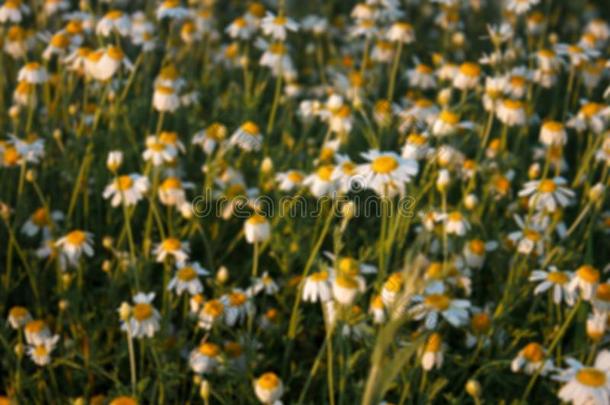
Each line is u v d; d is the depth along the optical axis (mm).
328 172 917
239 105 1077
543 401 884
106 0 1120
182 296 935
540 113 1172
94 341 900
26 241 975
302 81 1236
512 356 897
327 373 882
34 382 889
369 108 1075
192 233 951
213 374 878
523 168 1046
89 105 1048
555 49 1060
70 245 921
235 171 989
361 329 868
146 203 998
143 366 901
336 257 850
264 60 1086
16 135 1003
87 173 977
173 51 1156
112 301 921
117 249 943
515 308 938
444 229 899
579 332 892
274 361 905
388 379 783
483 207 975
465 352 911
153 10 1211
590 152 992
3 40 1087
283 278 946
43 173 999
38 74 997
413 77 1099
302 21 1309
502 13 1301
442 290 869
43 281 940
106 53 968
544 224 953
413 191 952
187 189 1021
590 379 817
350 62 1164
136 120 1055
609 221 979
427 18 1504
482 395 883
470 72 1009
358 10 1120
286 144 1048
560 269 941
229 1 1500
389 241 870
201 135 983
